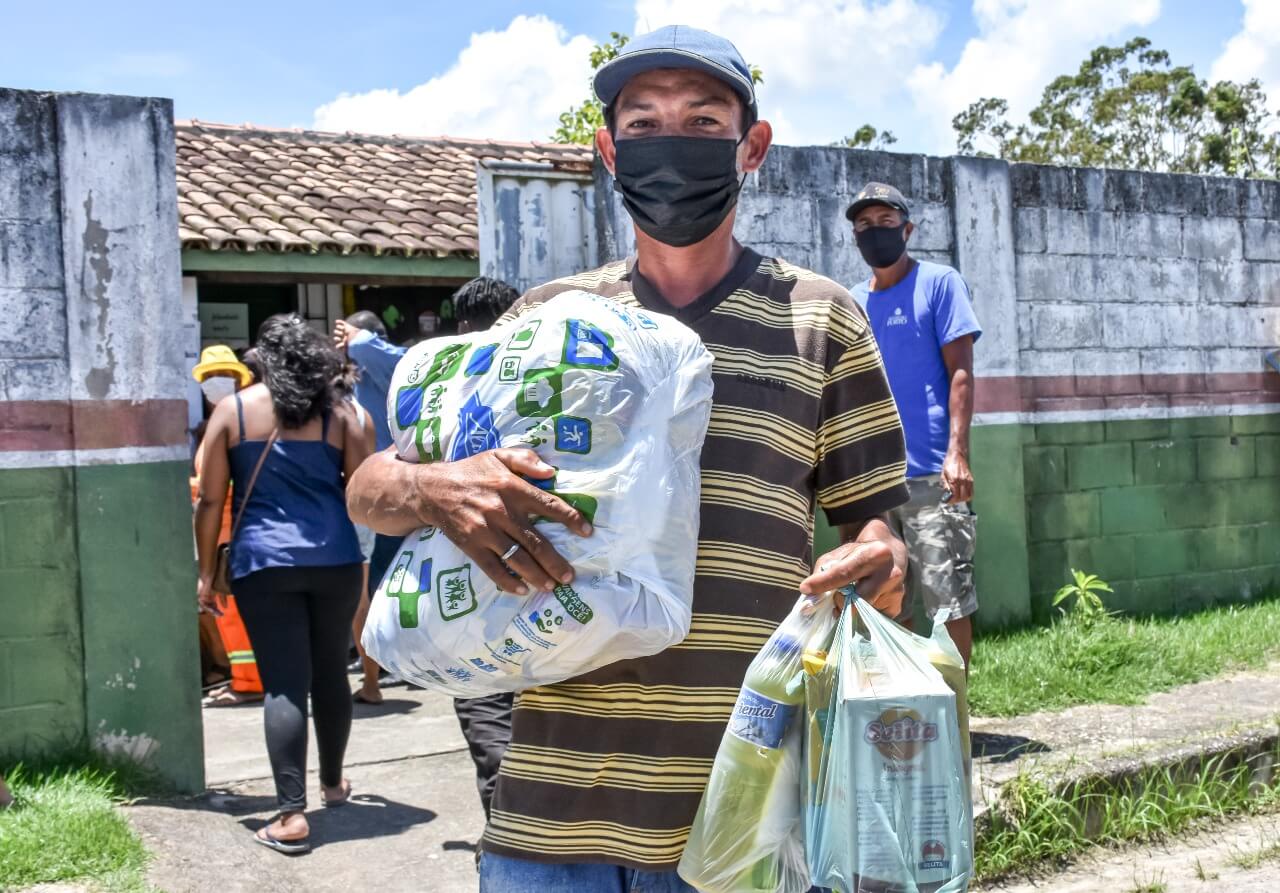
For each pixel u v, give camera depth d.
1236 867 4.17
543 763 1.93
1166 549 7.60
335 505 4.51
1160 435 7.59
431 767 5.40
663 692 1.88
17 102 4.63
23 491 4.67
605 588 1.75
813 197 6.42
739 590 1.91
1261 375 8.02
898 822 1.79
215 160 10.53
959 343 4.91
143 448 4.82
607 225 6.16
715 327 2.03
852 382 2.07
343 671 4.71
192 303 8.95
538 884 1.91
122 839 3.96
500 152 12.20
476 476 1.75
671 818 1.86
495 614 1.77
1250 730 5.00
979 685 5.61
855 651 1.87
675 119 2.05
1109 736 4.99
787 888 1.89
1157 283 7.57
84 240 4.73
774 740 1.87
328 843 4.45
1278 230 8.11
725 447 1.95
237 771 5.34
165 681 4.86
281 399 4.42
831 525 2.16
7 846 3.75
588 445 1.78
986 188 6.88
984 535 6.81
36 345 4.67
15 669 4.66
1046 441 7.17
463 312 4.10
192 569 4.91
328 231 9.12
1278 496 8.09
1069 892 3.98
